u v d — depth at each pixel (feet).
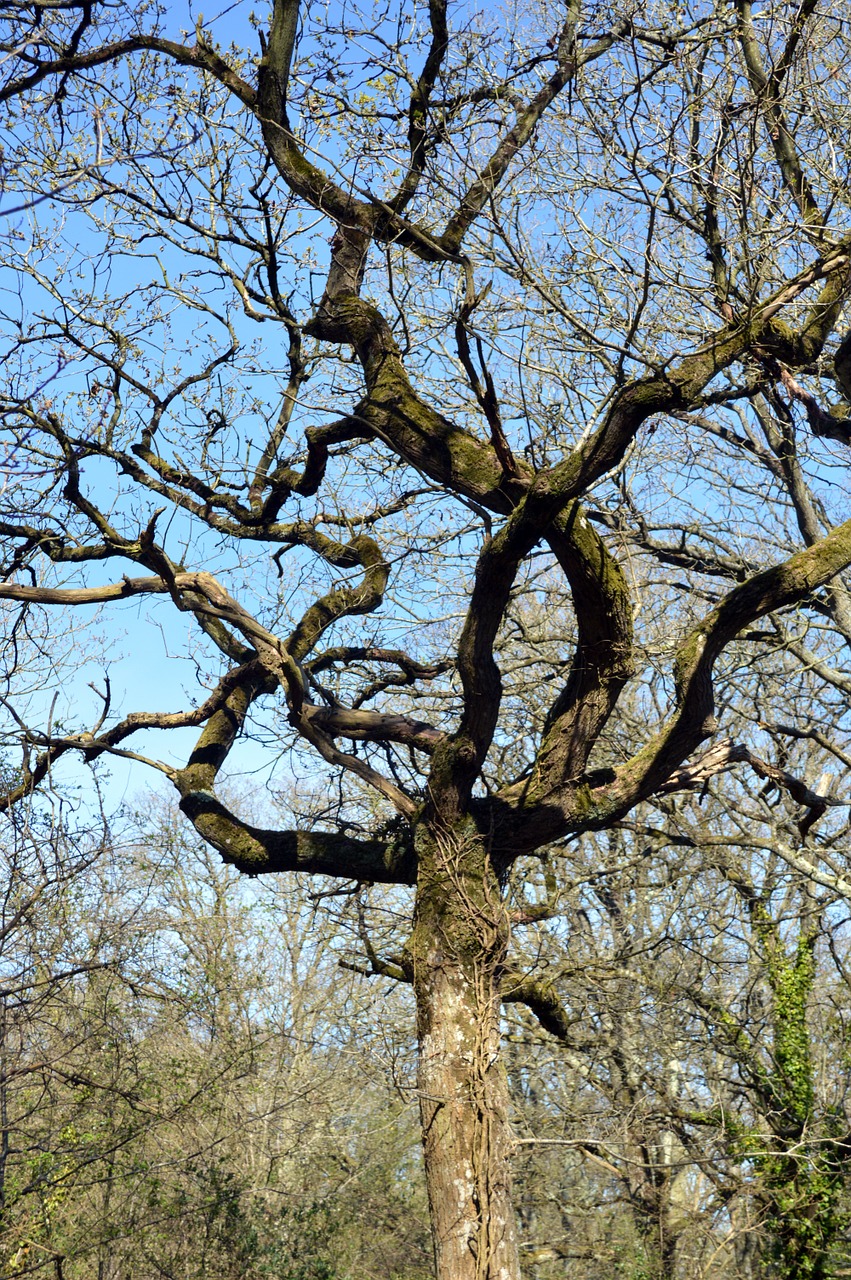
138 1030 37.63
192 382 35.76
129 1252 38.24
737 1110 50.85
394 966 33.09
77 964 32.37
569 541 26.16
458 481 27.66
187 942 45.75
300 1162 56.95
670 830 48.55
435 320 34.88
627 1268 48.65
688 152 30.94
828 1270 46.09
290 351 36.73
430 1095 25.27
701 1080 50.67
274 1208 50.29
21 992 30.94
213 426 36.11
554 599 48.37
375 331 30.04
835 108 34.14
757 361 33.42
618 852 51.26
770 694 48.47
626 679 28.14
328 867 30.60
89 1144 33.42
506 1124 25.41
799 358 30.58
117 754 33.68
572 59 31.53
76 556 35.91
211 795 32.58
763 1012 50.72
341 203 30.78
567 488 24.31
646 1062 49.32
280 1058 50.03
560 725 28.40
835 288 30.40
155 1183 38.04
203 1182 42.98
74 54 27.89
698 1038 48.47
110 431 35.37
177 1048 41.65
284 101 31.04
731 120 29.91
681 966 48.85
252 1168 50.78
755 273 28.27
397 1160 61.00
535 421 32.86
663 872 53.11
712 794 45.11
